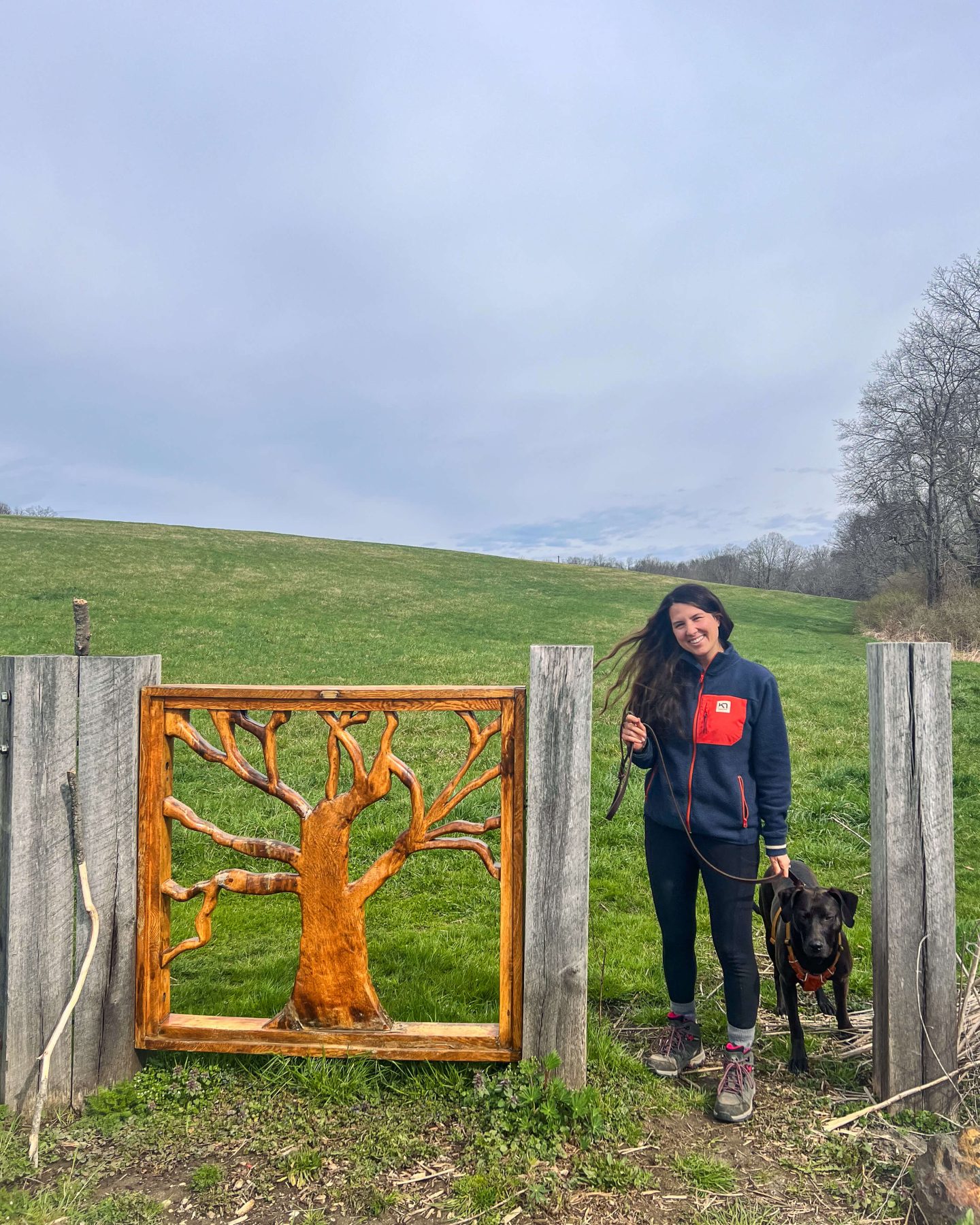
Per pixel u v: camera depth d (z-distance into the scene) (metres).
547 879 2.84
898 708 2.88
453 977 4.01
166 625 20.66
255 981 4.00
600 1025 3.44
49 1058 2.72
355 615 25.62
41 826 2.81
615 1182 2.41
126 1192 2.37
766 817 2.98
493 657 18.44
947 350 31.53
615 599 36.56
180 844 6.39
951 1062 2.85
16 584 25.34
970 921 4.80
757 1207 2.33
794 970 3.12
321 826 2.93
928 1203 2.21
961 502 31.48
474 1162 2.51
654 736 3.13
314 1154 2.53
